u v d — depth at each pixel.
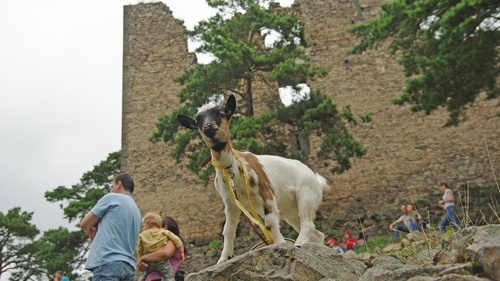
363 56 26.34
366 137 25.05
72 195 29.52
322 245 6.57
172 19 28.14
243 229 21.83
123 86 27.14
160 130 20.36
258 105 24.09
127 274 5.89
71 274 26.92
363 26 17.94
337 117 19.72
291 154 19.58
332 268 6.31
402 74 25.81
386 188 24.03
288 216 7.37
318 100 19.50
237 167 6.70
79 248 27.80
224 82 19.89
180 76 21.30
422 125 24.86
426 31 15.08
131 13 28.39
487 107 24.47
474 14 14.62
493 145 23.89
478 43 14.98
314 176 7.39
